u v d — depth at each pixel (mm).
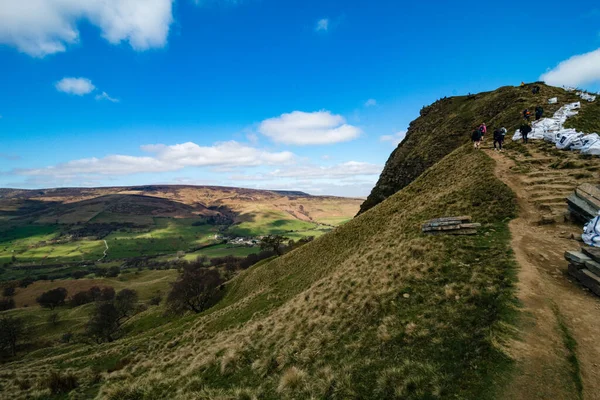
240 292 58938
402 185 76938
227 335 23609
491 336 8672
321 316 15836
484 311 10336
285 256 57688
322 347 12500
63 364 29906
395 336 10828
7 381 23203
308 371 11086
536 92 58344
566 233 15914
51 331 85812
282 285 39438
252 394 10867
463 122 75250
